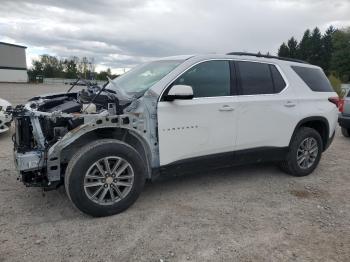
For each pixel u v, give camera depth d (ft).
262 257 9.89
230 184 15.69
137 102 12.27
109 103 12.19
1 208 12.34
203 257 9.78
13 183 14.69
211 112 13.51
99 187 11.63
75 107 12.25
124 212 12.35
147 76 14.25
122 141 12.21
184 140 13.08
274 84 15.79
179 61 13.98
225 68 14.32
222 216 12.37
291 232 11.38
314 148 17.42
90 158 11.18
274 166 18.75
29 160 11.21
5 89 110.42
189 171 13.71
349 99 27.73
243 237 10.94
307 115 16.62
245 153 14.96
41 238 10.45
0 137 23.99
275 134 15.70
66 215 11.98
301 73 17.11
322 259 9.91
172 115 12.66
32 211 12.19
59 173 11.44
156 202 13.39
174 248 10.18
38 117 11.69
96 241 10.39
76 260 9.43
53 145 11.16
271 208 13.23
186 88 12.11
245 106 14.44
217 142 13.93
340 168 19.20
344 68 247.29
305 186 15.88
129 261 9.47
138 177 12.20
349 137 29.84
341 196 14.80
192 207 13.04
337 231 11.57
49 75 256.32
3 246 9.96
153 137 12.48
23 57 213.87
